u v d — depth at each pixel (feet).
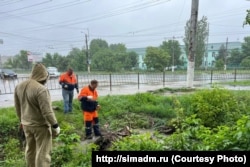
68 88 34.27
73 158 17.56
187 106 34.58
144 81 90.99
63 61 227.61
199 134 12.87
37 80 14.49
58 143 20.83
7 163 18.63
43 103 13.83
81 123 31.30
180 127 15.05
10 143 24.07
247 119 11.09
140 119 34.30
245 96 39.60
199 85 72.69
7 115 31.35
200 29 199.11
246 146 10.64
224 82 82.79
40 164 14.26
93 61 220.64
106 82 86.79
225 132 11.60
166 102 40.32
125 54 225.56
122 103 39.11
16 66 282.77
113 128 31.01
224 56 236.43
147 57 188.34
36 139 14.60
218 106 28.73
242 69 187.73
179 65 226.79
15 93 14.98
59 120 31.09
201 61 201.16
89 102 26.02
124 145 13.35
